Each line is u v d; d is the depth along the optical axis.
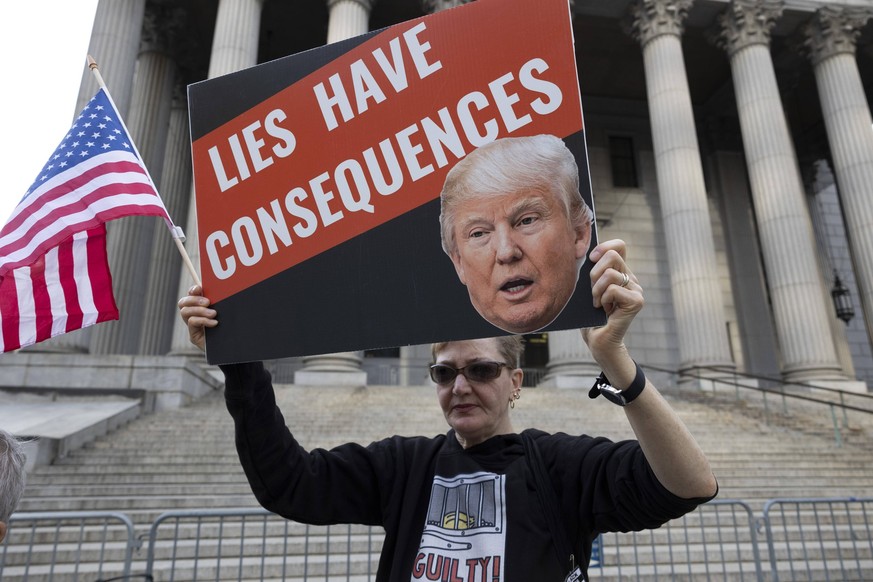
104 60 18.27
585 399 15.18
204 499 8.12
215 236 2.34
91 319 3.65
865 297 20.69
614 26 25.61
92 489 8.54
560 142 2.02
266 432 2.18
